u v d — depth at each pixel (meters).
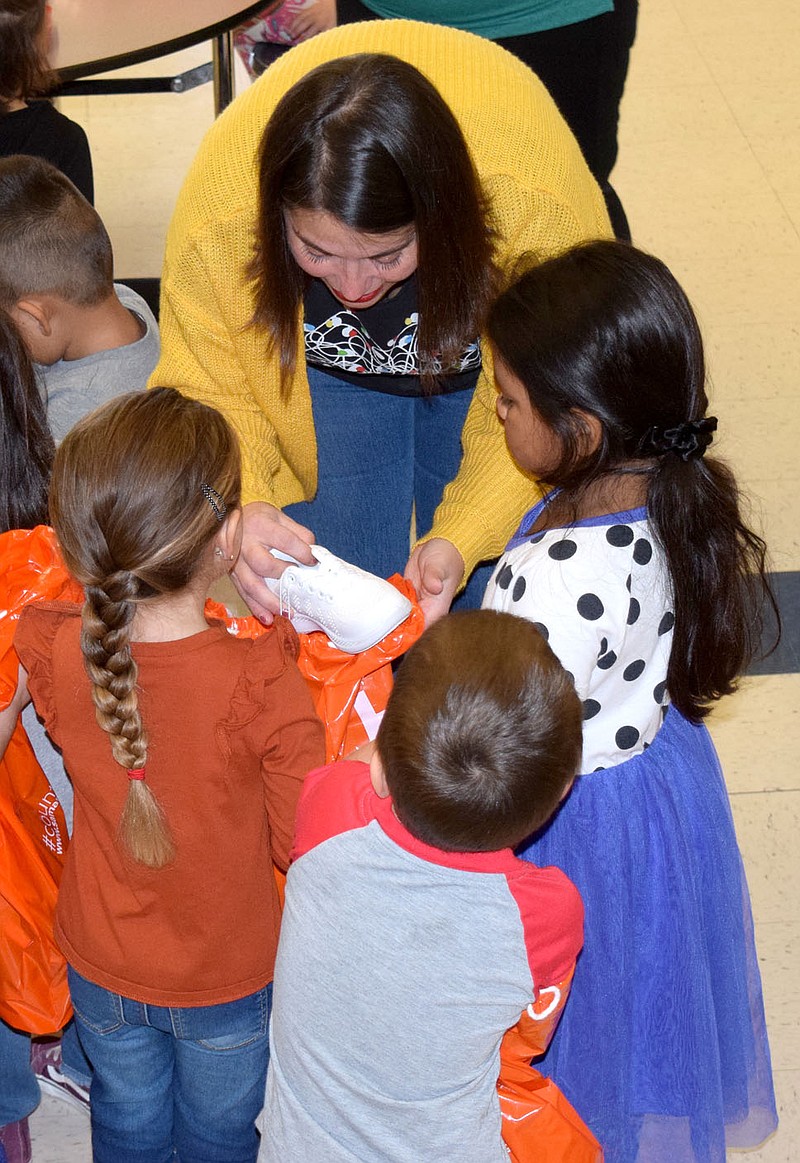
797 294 3.69
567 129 1.77
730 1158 1.97
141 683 1.40
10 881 1.61
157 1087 1.70
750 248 3.85
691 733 1.75
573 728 1.25
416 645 1.30
